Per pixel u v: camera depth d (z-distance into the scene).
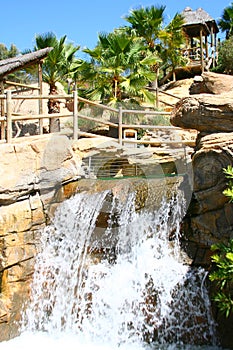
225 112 8.11
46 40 18.23
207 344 7.50
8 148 8.86
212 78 9.27
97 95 17.86
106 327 8.06
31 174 8.99
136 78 17.94
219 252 7.56
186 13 28.50
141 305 8.07
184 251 8.37
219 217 7.73
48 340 7.82
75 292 8.60
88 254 9.45
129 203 10.06
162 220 9.25
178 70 28.02
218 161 7.64
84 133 11.01
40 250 8.66
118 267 8.83
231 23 30.33
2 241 8.15
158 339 7.79
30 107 19.22
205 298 7.61
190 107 8.47
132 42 18.69
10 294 7.98
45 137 10.05
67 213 9.34
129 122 14.51
